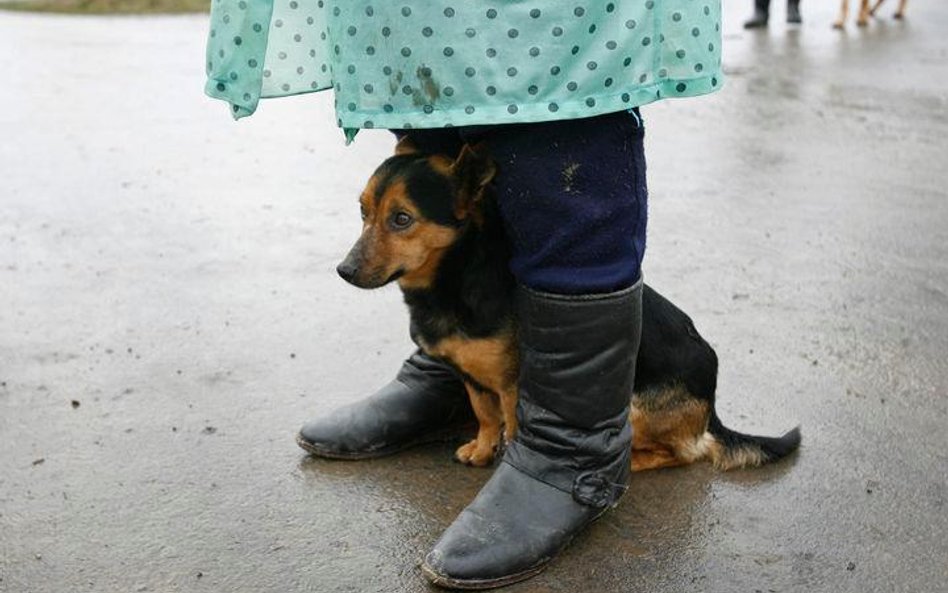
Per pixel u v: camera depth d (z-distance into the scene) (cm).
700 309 412
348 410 303
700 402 289
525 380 257
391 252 264
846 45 1089
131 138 725
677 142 700
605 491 260
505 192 237
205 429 317
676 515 271
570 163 228
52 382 350
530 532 248
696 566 249
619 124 231
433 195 261
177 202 570
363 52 217
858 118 763
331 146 704
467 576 240
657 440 292
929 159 651
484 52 210
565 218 233
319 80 252
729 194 578
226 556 254
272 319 405
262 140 721
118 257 480
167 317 408
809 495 279
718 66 228
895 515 269
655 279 445
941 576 244
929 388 342
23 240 507
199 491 283
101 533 263
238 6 224
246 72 229
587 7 209
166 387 346
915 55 1018
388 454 303
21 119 781
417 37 210
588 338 244
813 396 337
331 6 222
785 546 256
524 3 208
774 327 394
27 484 286
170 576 246
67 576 246
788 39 1138
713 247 488
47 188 600
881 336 385
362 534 264
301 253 484
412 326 282
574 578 246
